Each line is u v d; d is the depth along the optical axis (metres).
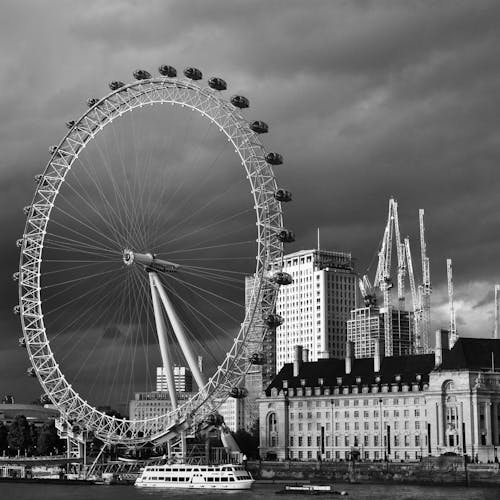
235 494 199.38
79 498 188.62
